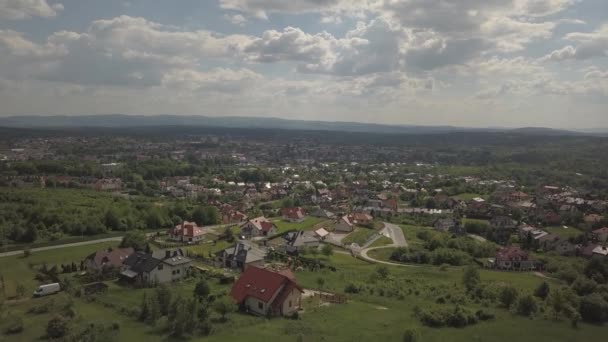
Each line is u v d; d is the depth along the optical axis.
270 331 72.38
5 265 123.31
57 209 187.25
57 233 161.25
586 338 73.88
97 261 116.38
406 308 88.31
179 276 109.50
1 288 99.81
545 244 175.88
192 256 134.12
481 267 147.88
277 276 85.38
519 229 199.88
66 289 98.19
